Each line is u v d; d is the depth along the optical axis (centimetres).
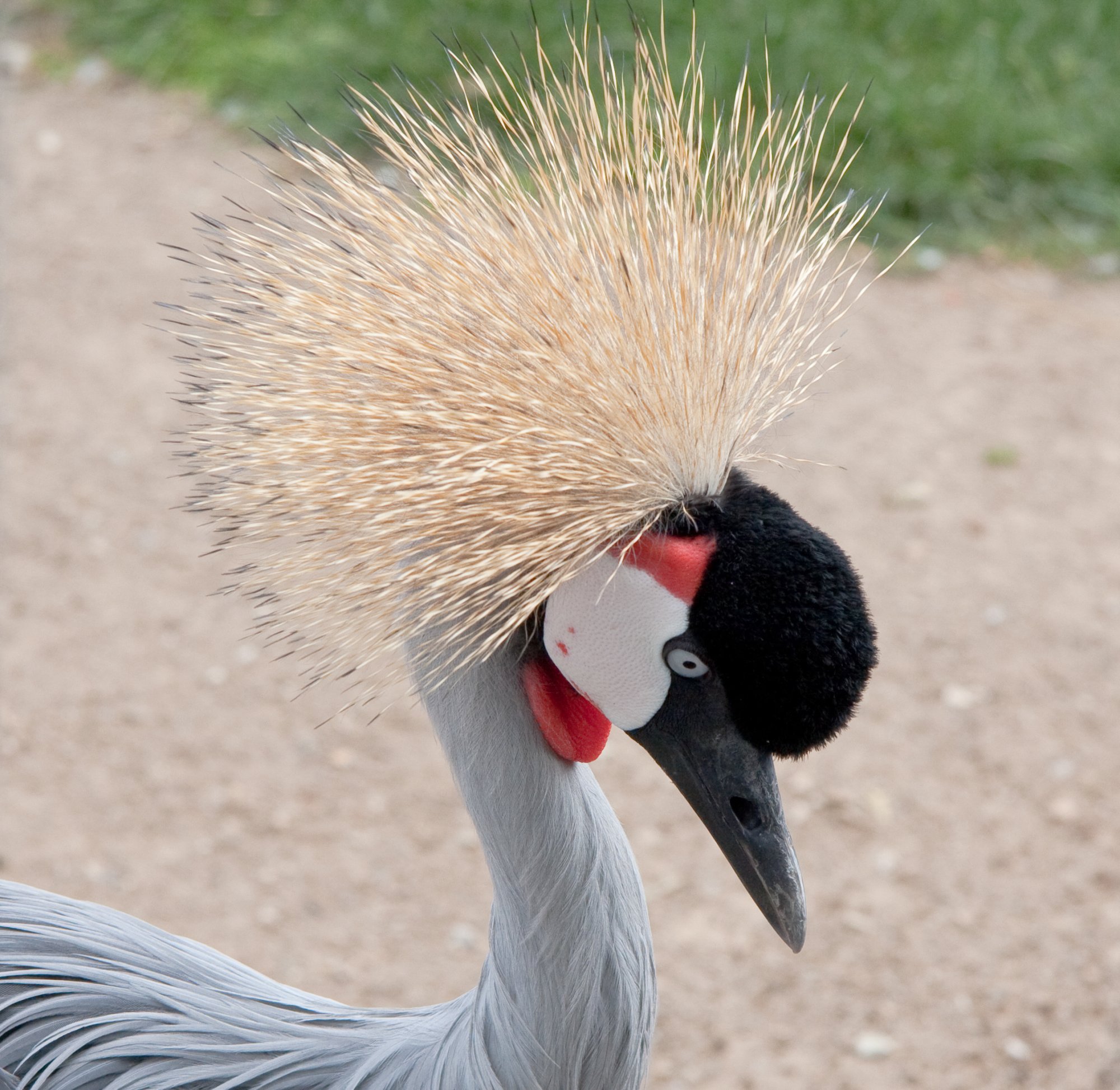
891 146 626
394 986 341
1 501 498
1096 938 352
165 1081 193
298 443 163
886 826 386
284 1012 202
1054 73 672
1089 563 478
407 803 394
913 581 470
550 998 179
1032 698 426
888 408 552
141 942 211
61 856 370
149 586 467
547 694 175
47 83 728
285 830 384
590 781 186
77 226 638
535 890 177
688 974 345
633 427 162
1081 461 525
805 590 156
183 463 221
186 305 591
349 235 168
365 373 164
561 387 162
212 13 731
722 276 173
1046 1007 335
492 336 163
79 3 757
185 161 675
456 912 362
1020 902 362
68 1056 197
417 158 173
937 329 592
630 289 166
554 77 179
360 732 416
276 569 168
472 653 162
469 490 159
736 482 167
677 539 161
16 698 420
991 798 394
